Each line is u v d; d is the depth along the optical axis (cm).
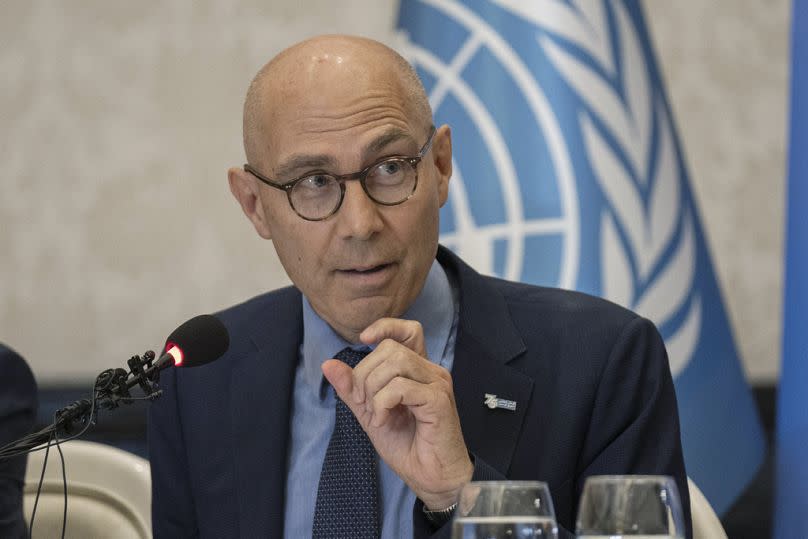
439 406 456
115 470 669
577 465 543
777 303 1142
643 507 345
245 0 1174
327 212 498
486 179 773
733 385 792
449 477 460
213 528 565
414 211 503
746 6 1137
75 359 1194
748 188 1140
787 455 746
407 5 811
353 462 528
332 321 525
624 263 759
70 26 1187
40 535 662
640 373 552
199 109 1180
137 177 1185
